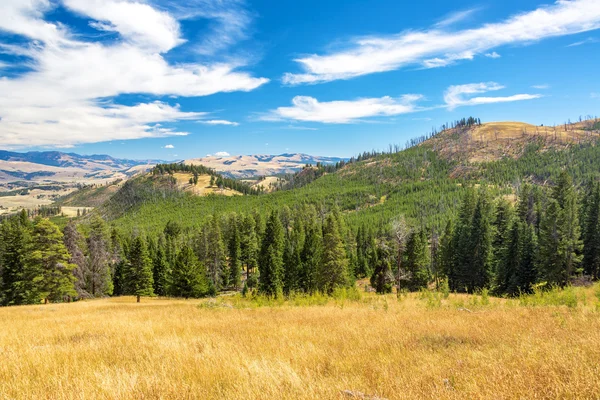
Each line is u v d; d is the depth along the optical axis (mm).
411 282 51438
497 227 59438
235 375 6023
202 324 13844
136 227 144000
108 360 7668
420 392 4879
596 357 6137
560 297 17125
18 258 42344
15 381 5969
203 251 72625
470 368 6043
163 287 64875
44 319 18516
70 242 47156
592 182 67625
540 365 5848
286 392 5070
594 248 46781
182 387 5348
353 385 5492
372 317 14836
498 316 13266
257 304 22641
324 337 10117
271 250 53188
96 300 47500
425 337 9648
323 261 46312
